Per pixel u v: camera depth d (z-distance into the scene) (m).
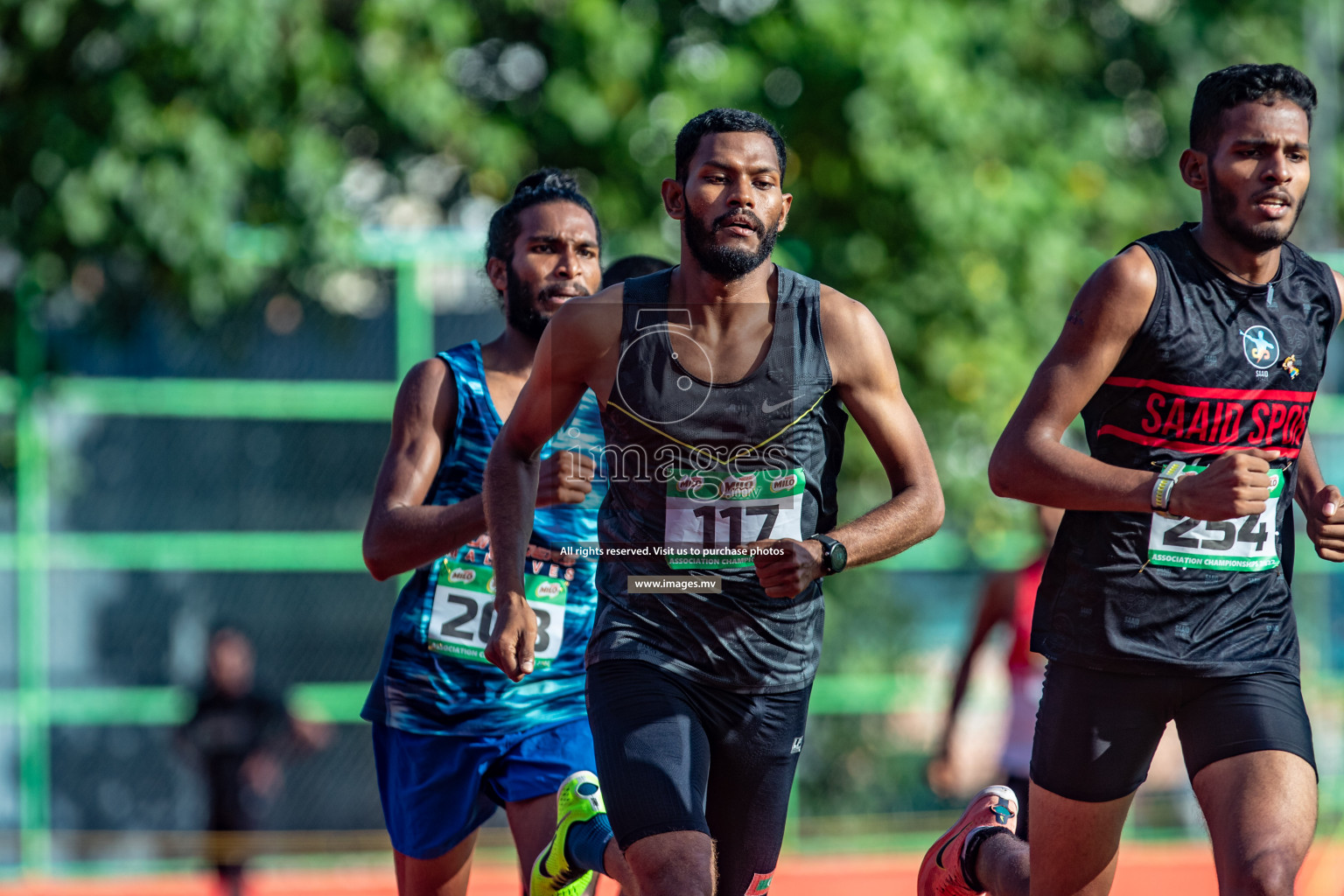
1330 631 30.64
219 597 29.22
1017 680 21.45
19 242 27.47
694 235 10.55
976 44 30.67
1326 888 26.36
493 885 26.67
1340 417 32.22
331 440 29.53
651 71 29.84
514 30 31.00
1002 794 14.45
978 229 29.30
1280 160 10.95
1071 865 11.86
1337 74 34.09
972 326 30.03
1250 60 32.94
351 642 29.45
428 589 13.97
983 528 30.50
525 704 13.83
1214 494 10.55
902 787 30.67
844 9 29.28
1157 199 32.41
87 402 28.89
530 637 11.23
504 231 13.98
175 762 28.91
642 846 9.99
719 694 11.03
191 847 28.62
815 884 27.72
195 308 27.69
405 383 13.77
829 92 29.50
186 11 26.64
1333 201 33.34
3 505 28.72
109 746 28.81
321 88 28.42
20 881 28.03
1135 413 11.32
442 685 13.82
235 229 28.22
